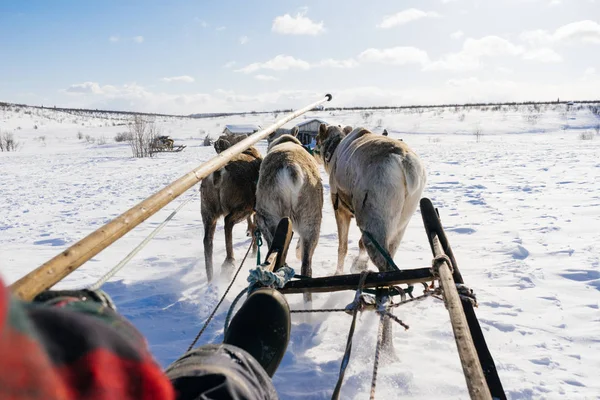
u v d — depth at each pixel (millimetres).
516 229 7727
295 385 3264
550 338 3854
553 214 8797
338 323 4297
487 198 10875
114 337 665
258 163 5918
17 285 1239
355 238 7703
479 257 6250
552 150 26578
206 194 5586
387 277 2920
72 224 9906
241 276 5812
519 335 3924
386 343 3545
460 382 3209
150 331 4301
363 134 4973
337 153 5234
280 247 2998
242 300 4984
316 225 4789
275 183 4590
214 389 1102
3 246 8016
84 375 564
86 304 914
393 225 4074
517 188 12172
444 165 19188
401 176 4059
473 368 1447
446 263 2711
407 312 4469
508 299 4711
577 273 5410
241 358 1338
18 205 12805
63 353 570
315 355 3717
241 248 7418
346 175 4633
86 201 13211
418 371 3381
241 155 5852
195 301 5016
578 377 3250
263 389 1291
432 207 3670
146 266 6477
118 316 890
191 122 109625
